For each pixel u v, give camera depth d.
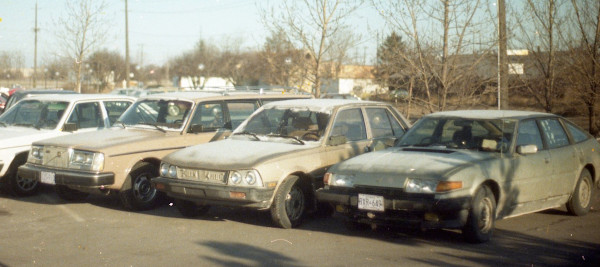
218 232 7.44
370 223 6.83
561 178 7.86
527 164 7.31
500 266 5.80
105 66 37.78
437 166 6.59
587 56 10.78
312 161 7.85
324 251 6.47
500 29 10.69
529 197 7.36
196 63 57.75
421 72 11.35
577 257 6.11
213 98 9.74
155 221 8.14
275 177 7.39
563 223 7.80
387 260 6.07
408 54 11.51
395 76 12.55
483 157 6.98
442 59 11.43
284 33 14.41
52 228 7.71
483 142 7.30
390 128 9.17
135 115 9.89
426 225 6.42
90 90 37.09
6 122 10.83
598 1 10.62
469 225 6.49
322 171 7.96
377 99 13.58
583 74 10.84
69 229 7.65
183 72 59.38
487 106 12.48
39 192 10.52
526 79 11.78
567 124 8.49
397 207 6.43
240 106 10.03
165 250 6.55
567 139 8.30
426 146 7.63
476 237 6.56
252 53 54.34
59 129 10.27
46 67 44.81
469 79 11.46
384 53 12.32
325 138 8.12
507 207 7.06
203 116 9.56
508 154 7.17
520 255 6.21
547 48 11.20
